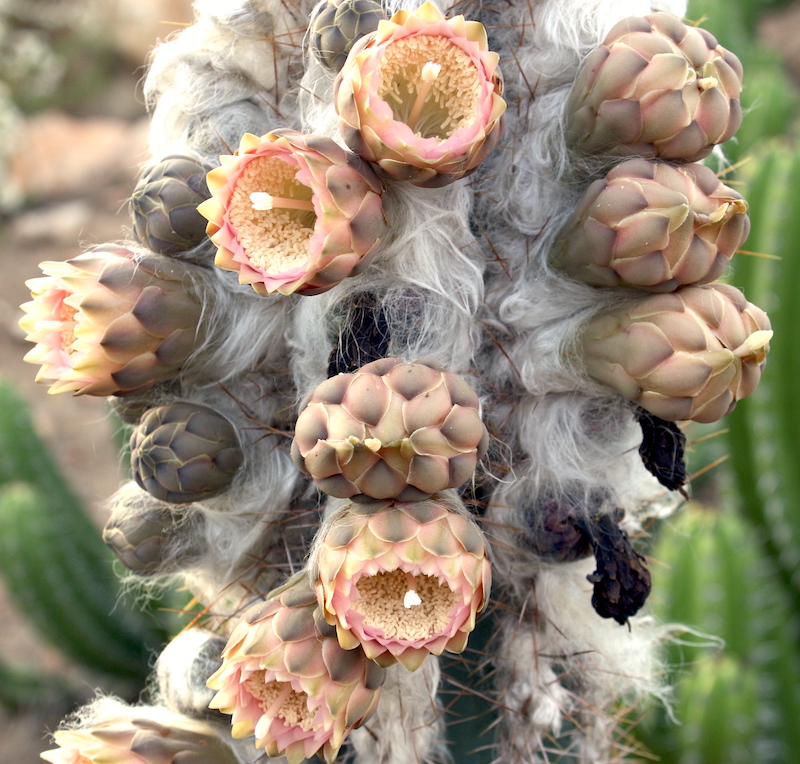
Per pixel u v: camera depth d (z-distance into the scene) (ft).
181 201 1.85
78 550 4.99
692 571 3.97
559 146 1.88
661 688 2.28
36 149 10.73
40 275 9.32
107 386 1.82
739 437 4.56
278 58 1.94
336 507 1.79
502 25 1.93
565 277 1.86
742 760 3.55
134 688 5.25
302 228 1.72
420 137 1.70
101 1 12.72
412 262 1.83
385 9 1.86
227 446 1.90
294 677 1.71
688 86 1.77
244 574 1.99
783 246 4.27
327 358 1.88
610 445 1.93
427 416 1.68
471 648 1.98
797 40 10.91
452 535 1.69
